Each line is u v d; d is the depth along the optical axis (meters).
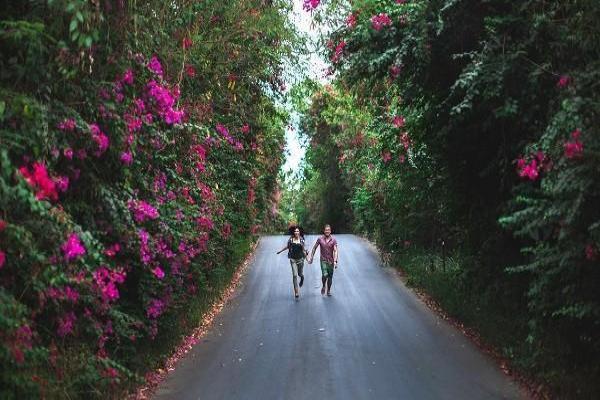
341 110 22.39
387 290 14.26
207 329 10.43
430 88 9.30
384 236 19.83
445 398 6.64
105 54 5.71
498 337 8.53
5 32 4.13
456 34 8.20
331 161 37.53
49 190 4.07
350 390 6.91
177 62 9.20
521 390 6.93
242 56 12.57
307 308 12.10
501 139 8.59
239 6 10.88
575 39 6.40
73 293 4.96
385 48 8.70
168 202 7.89
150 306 7.25
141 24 6.38
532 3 6.99
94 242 4.85
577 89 5.91
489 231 9.64
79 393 5.38
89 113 5.56
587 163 5.36
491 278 9.70
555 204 5.72
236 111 15.12
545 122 7.27
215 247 13.21
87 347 5.62
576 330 6.57
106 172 6.16
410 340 9.36
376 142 18.69
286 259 20.69
